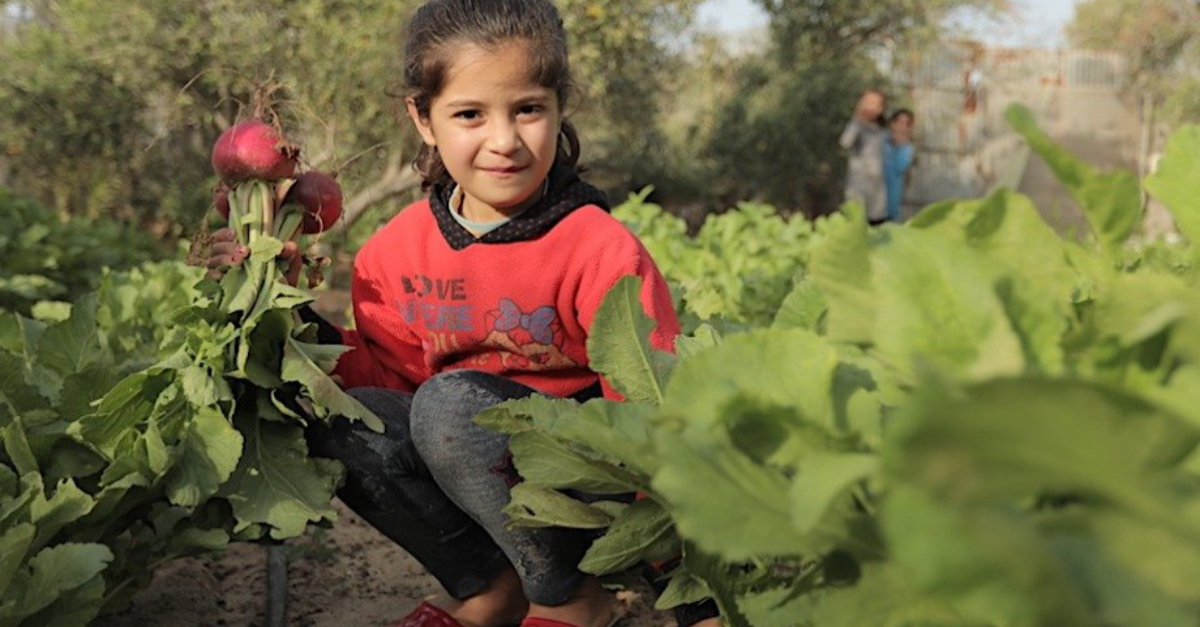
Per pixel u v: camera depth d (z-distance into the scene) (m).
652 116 14.20
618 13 10.02
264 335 2.01
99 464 2.05
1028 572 0.71
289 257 2.02
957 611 0.94
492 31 2.03
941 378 0.69
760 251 5.48
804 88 18.55
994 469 0.72
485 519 2.01
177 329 2.13
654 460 1.19
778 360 1.04
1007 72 20.50
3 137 10.26
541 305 2.16
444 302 2.23
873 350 1.00
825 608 0.99
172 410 2.02
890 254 0.95
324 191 2.07
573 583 2.02
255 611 2.60
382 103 8.70
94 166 10.63
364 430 2.09
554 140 2.12
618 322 1.53
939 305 0.93
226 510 2.07
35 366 2.28
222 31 8.81
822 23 18.97
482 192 2.11
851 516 0.97
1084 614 0.73
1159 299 0.88
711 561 1.33
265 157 1.96
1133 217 0.93
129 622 2.46
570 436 1.27
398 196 10.37
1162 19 20.81
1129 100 20.88
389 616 2.59
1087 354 0.90
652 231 5.85
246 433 2.03
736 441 0.99
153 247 9.18
